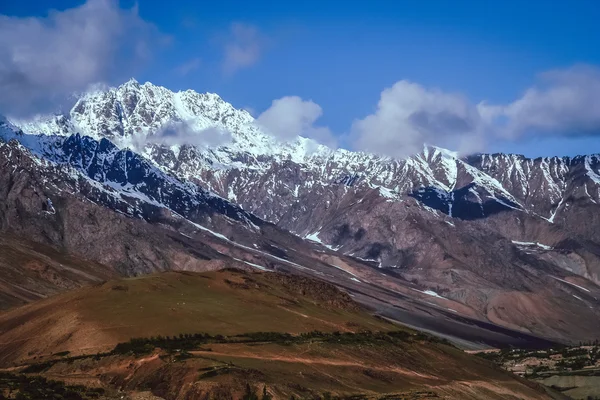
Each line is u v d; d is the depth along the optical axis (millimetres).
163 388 184000
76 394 172250
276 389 188000
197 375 185125
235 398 179750
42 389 172750
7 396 165000
